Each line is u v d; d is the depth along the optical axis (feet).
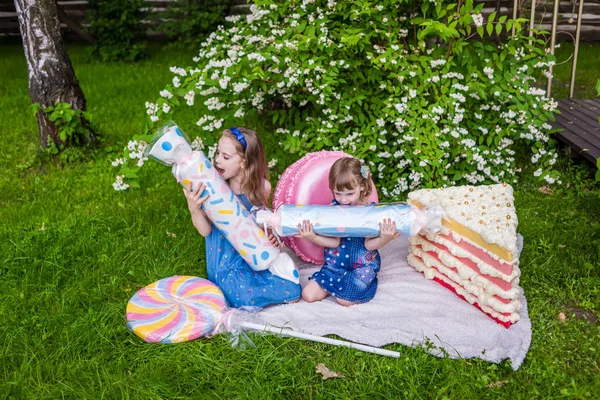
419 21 14.14
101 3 32.58
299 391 8.98
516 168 16.01
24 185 16.55
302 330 10.21
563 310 10.83
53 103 17.81
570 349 9.81
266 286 10.91
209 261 11.35
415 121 14.38
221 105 14.74
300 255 12.39
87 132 18.24
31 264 12.33
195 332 9.97
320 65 13.97
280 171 16.40
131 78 28.58
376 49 14.66
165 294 10.96
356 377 9.17
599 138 16.31
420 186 14.99
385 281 11.78
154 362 9.48
